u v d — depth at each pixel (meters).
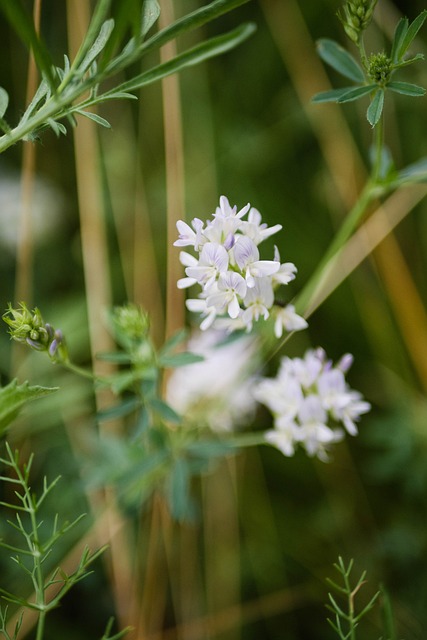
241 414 0.44
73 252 0.49
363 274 0.48
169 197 0.46
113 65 0.33
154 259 0.48
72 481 0.44
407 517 0.45
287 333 0.41
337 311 0.48
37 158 0.50
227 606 0.44
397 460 0.45
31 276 0.48
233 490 0.45
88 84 0.33
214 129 0.50
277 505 0.46
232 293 0.35
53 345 0.37
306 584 0.44
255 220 0.35
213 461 0.45
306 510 0.46
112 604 0.43
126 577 0.43
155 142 0.50
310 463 0.46
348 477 0.46
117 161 0.50
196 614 0.44
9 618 0.41
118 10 0.32
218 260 0.35
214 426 0.44
